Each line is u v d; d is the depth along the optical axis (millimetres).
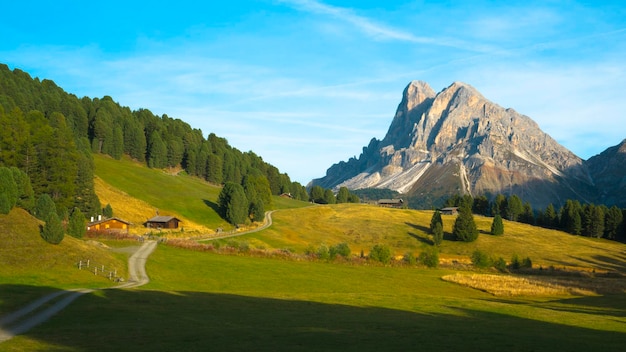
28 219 78125
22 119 131625
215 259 91562
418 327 38531
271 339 31625
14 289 50688
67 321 36812
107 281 63406
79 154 139875
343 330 36125
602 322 46000
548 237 186500
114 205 157000
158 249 95500
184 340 30625
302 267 92812
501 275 104562
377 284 80625
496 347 30359
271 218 192250
